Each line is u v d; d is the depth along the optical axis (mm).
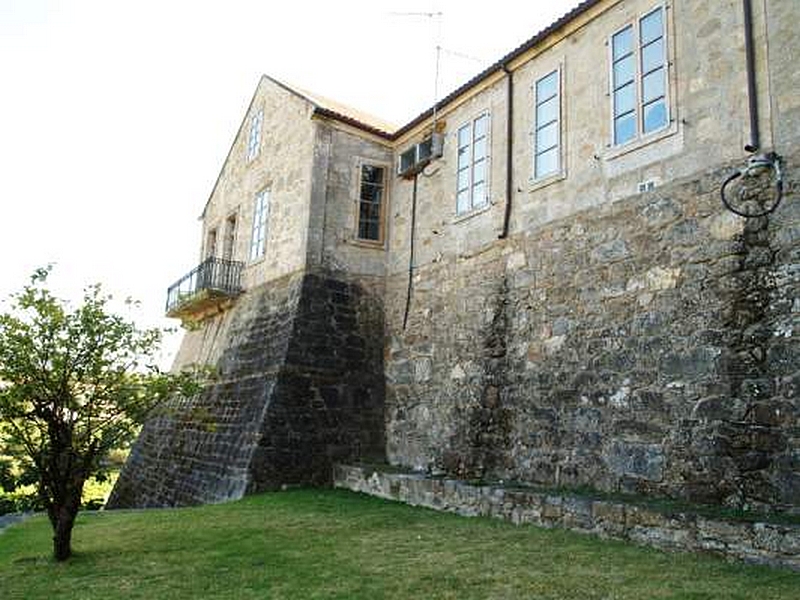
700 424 7164
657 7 8586
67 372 6664
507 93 11062
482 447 10109
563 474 8703
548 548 6297
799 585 4734
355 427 12367
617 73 9070
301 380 12109
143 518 8945
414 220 13156
